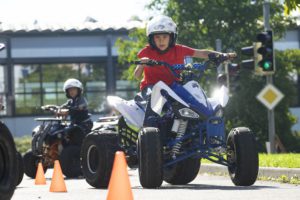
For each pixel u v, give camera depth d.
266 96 49.81
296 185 21.84
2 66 90.75
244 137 20.17
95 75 92.38
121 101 21.25
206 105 20.05
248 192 18.86
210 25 67.19
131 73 68.62
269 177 25.55
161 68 21.19
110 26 90.94
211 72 65.81
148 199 17.53
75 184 26.36
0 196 15.05
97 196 19.36
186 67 20.83
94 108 92.50
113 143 21.91
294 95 73.94
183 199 17.34
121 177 14.02
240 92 69.94
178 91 20.19
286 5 31.00
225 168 29.16
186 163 22.50
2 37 90.00
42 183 27.48
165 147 20.69
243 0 67.62
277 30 69.75
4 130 15.16
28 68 91.69
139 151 19.78
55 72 92.62
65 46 91.69
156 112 19.97
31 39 91.00
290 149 73.31
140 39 68.12
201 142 20.20
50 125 32.88
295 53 73.38
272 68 44.66
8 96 90.81
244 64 45.50
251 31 68.44
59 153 32.66
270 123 49.84
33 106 92.44
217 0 67.56
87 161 22.56
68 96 33.16
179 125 20.23
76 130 32.69
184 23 67.44
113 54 91.88
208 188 20.53
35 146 32.75
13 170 15.45
